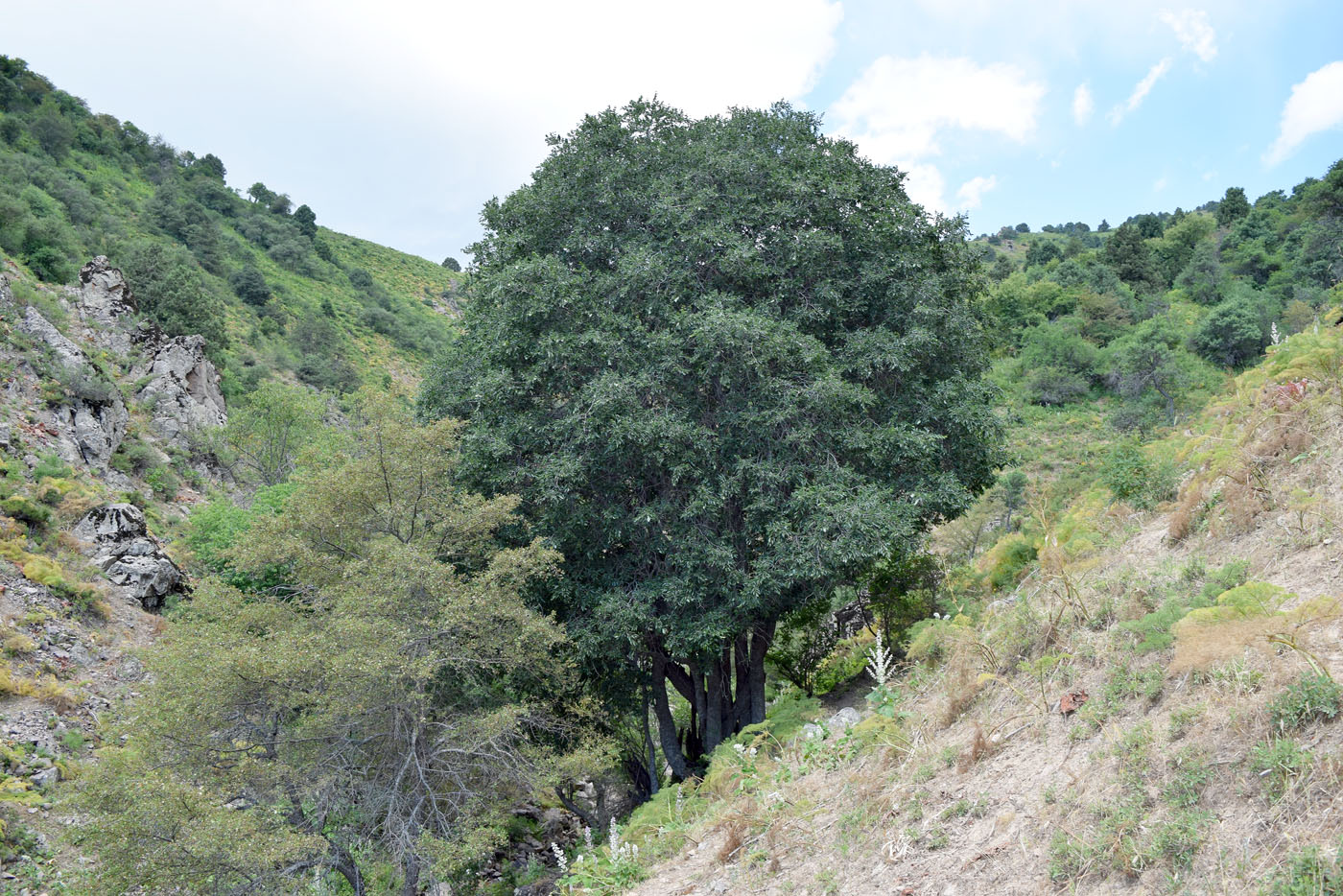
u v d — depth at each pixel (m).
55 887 10.93
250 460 32.72
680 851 6.81
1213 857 3.16
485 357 12.91
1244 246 71.00
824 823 5.66
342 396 55.16
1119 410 46.19
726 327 10.84
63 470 21.20
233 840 8.72
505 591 11.53
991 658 6.22
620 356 11.50
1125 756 4.03
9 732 13.10
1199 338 50.47
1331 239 60.69
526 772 11.27
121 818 8.59
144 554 19.11
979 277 15.12
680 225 12.39
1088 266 80.25
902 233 13.02
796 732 9.08
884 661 6.92
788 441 11.41
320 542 12.65
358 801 11.01
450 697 12.45
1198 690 4.09
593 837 13.32
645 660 13.19
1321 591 4.41
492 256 14.55
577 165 13.42
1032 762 4.67
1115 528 7.93
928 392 12.85
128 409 30.09
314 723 10.31
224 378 42.94
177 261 58.94
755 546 12.62
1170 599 5.15
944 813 4.70
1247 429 6.94
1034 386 52.66
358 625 9.71
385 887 11.61
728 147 13.43
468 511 12.21
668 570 12.31
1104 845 3.57
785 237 12.31
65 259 38.28
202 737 10.52
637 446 11.40
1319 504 5.20
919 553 14.13
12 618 15.33
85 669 15.48
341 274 90.00
